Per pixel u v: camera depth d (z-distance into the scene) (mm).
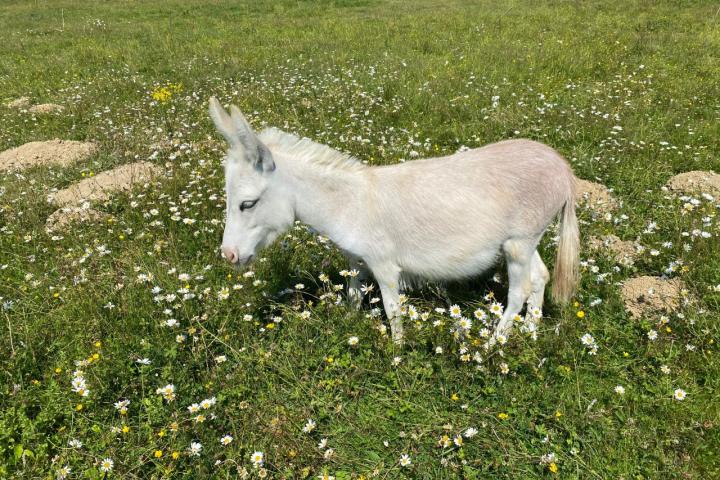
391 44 11555
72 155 6629
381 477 2623
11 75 10766
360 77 8703
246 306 3529
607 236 4227
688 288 3592
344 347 3293
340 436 2854
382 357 3234
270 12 17812
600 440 2678
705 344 3166
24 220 4941
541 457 2559
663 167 5398
